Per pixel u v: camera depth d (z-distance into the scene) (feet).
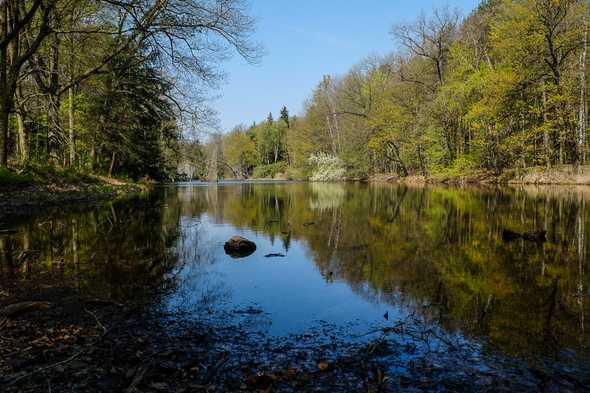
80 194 58.13
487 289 16.58
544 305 14.56
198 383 8.91
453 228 33.42
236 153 302.66
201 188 114.21
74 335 11.36
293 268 20.45
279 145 301.22
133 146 93.71
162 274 18.76
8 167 51.31
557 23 78.74
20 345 10.59
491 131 96.02
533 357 10.47
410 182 124.36
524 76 81.87
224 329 12.23
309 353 10.62
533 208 45.65
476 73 99.09
